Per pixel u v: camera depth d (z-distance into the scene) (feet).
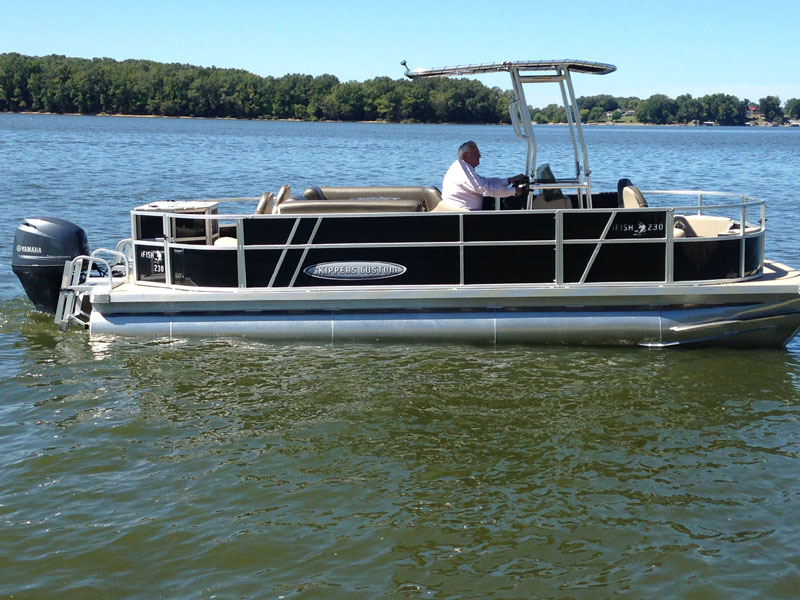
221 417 22.22
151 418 22.11
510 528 17.11
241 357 26.43
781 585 15.20
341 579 15.43
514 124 29.73
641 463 19.81
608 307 27.27
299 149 169.37
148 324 27.86
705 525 17.17
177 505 17.88
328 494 18.39
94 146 160.35
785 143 267.59
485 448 20.58
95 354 26.68
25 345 27.63
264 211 28.63
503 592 15.10
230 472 19.31
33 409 22.62
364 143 206.39
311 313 27.63
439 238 27.17
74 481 18.84
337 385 24.34
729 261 27.35
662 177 106.73
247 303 27.61
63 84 469.98
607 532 16.94
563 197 29.50
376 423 21.91
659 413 22.61
